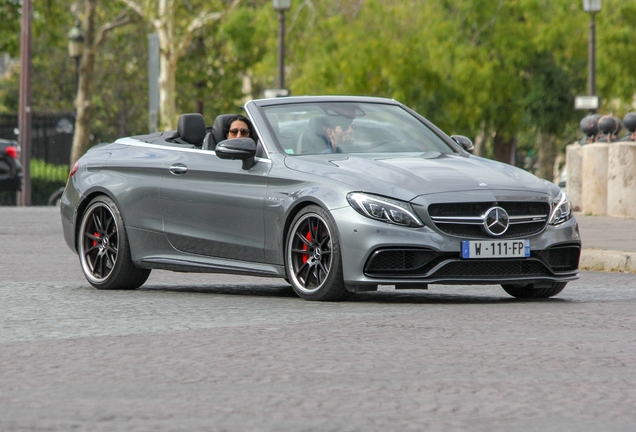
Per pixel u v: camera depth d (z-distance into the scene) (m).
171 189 18.88
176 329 13.98
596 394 10.13
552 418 9.20
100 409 9.45
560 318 15.03
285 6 64.62
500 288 19.97
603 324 14.47
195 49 97.44
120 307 16.38
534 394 10.11
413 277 16.22
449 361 11.73
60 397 9.93
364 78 80.31
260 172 17.78
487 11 79.50
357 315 15.32
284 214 17.23
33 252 27.56
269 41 82.25
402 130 19.08
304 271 17.27
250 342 12.94
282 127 18.48
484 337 13.34
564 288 19.64
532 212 16.89
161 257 19.00
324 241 16.86
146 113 104.94
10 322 14.70
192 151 19.06
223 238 18.20
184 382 10.59
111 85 104.06
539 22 80.12
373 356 12.02
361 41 80.75
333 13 83.25
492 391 10.22
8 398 9.89
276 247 17.45
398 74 79.50
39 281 20.81
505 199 16.56
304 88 82.19
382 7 81.50
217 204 18.23
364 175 16.81
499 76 79.50
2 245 29.58
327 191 16.75
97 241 19.86
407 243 16.14
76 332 13.76
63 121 63.59
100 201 19.80
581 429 8.84
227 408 9.48
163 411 9.36
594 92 60.53
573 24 79.50
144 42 100.94
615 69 82.25
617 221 34.62
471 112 80.25
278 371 11.15
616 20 82.56
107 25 74.56
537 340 13.12
